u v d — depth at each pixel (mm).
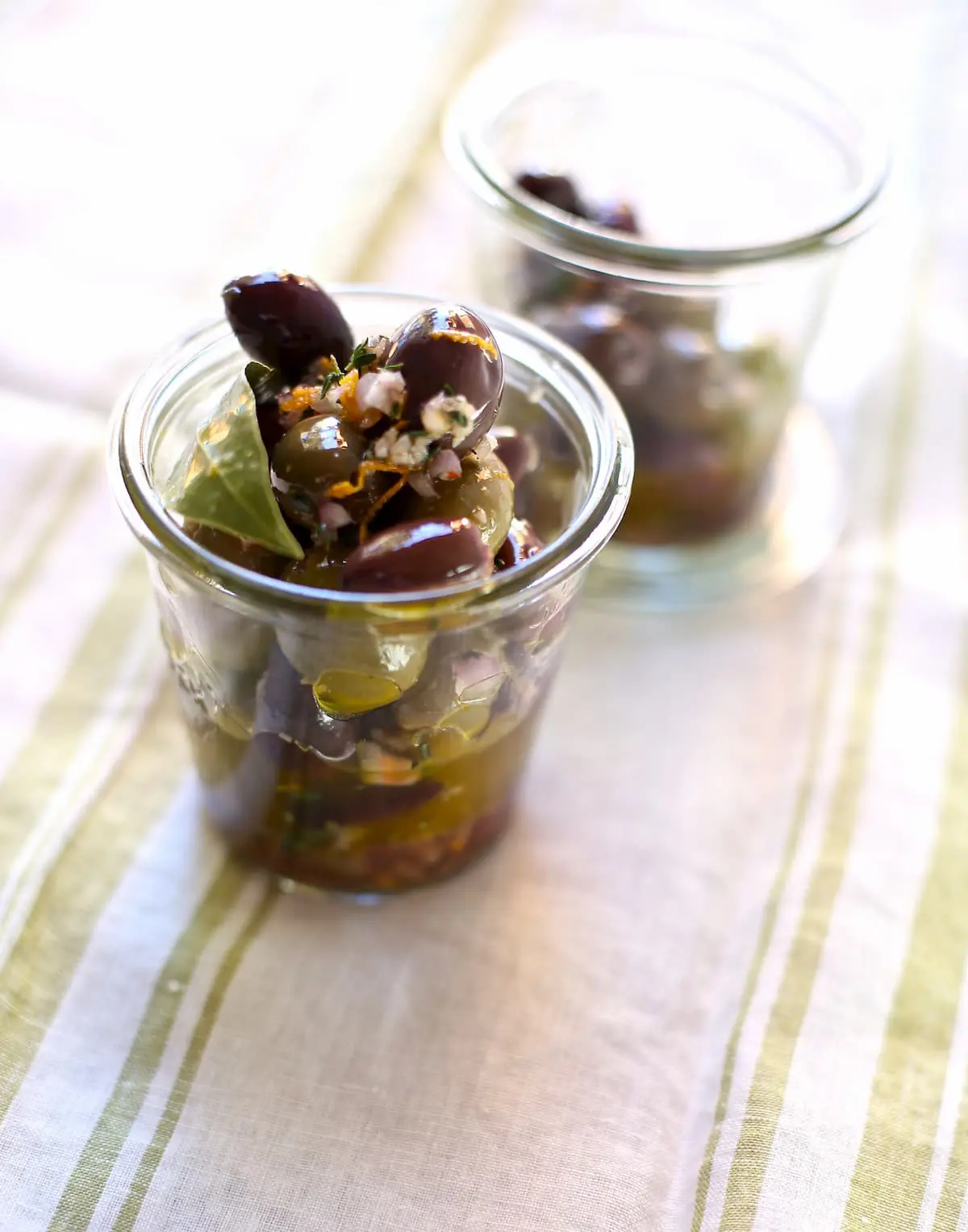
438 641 355
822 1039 393
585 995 400
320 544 362
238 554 365
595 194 531
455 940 407
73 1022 389
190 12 684
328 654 354
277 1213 366
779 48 579
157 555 357
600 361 448
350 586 349
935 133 661
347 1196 369
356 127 622
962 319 569
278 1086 383
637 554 488
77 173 579
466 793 391
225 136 611
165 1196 367
